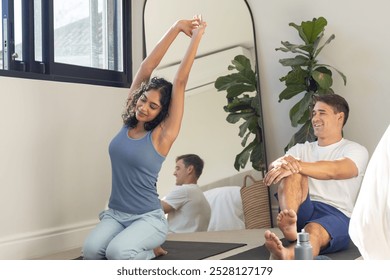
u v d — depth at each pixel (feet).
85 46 14.87
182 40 15.55
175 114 11.19
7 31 12.74
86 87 13.92
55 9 13.96
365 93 14.83
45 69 13.51
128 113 11.48
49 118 12.89
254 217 15.14
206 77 15.61
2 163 11.82
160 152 11.21
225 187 15.14
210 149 15.29
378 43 14.67
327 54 15.16
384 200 5.67
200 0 15.85
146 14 16.11
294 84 14.78
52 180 12.96
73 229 13.46
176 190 14.96
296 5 15.53
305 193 10.48
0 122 11.77
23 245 12.19
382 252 5.77
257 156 15.44
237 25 15.83
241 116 15.49
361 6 14.82
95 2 15.21
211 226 14.89
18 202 12.16
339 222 10.78
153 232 10.96
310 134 14.37
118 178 11.30
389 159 5.69
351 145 11.30
